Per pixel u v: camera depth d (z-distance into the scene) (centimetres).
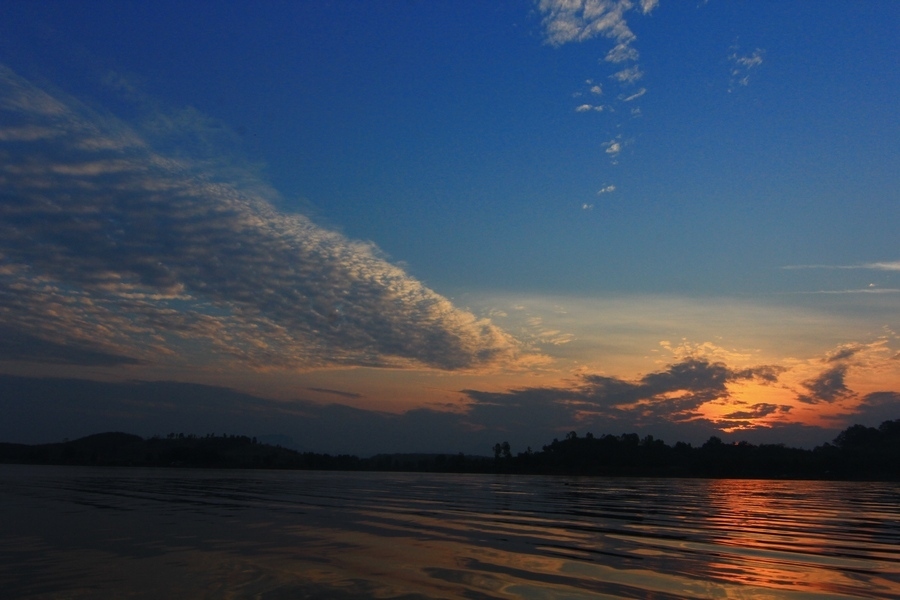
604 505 4122
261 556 1759
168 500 3984
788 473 14838
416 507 3669
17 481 6431
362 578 1459
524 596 1309
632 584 1440
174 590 1329
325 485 6694
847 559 1859
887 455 15388
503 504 4069
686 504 4375
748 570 1638
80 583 1395
